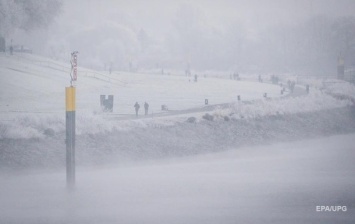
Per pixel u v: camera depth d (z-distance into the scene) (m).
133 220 47.09
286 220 47.81
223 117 97.56
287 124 105.25
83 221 46.75
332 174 67.19
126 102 125.44
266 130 98.31
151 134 82.75
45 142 71.06
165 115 99.81
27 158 66.25
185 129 88.25
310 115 114.69
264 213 50.22
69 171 56.09
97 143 75.06
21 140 69.69
